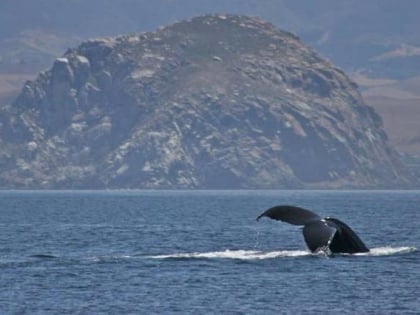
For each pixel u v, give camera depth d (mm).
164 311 142000
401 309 143125
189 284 163125
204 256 195125
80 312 141125
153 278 169125
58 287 161000
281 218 174125
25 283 165000
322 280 165625
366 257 188625
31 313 140250
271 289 158375
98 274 174125
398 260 185625
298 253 196625
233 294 154375
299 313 140625
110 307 144875
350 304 146750
